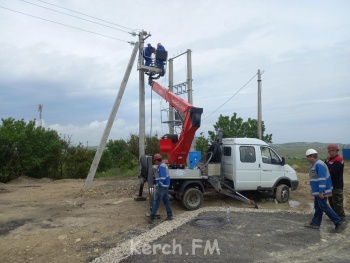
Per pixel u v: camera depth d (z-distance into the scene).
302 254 6.73
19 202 12.62
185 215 9.96
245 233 8.10
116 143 32.78
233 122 25.41
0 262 6.38
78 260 6.45
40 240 7.66
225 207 11.20
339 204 8.66
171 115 15.32
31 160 22.36
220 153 11.91
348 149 34.75
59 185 18.36
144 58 14.95
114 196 13.59
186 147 11.50
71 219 9.61
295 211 10.63
